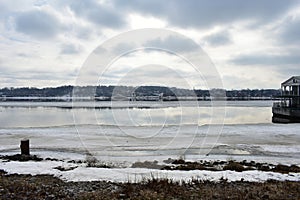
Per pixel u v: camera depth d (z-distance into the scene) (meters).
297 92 37.34
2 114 42.06
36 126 25.75
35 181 8.05
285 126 24.94
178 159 11.58
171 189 7.16
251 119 34.59
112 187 7.45
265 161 12.34
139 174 8.70
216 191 7.10
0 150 15.01
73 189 7.29
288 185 7.73
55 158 12.60
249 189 7.30
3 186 7.44
